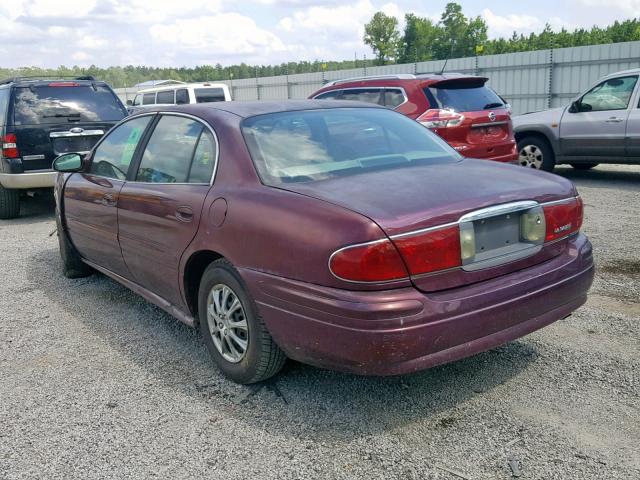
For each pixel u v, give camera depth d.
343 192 3.11
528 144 11.31
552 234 3.34
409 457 2.84
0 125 8.85
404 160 3.77
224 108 4.00
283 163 3.50
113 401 3.49
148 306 5.12
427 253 2.84
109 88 9.63
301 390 3.51
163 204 3.90
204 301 3.71
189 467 2.84
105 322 4.78
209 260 3.75
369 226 2.77
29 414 3.38
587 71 19.48
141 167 4.39
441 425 3.10
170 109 4.32
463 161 3.93
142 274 4.37
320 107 4.18
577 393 3.36
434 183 3.26
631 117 9.90
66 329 4.66
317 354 2.96
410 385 3.53
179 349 4.20
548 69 20.42
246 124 3.73
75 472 2.83
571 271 3.36
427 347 2.81
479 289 2.99
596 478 2.64
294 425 3.16
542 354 3.86
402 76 8.87
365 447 2.94
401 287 2.81
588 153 10.56
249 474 2.77
